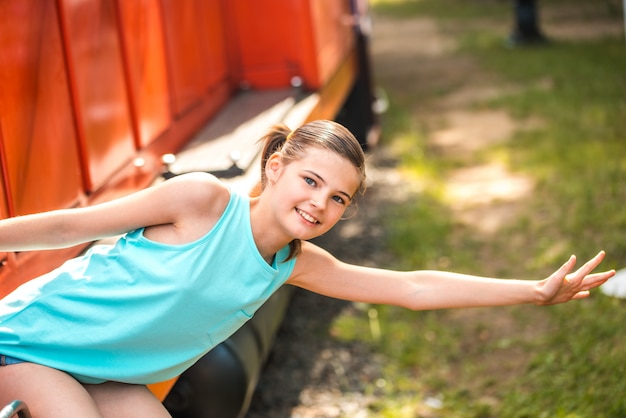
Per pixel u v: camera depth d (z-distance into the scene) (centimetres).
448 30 1975
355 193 225
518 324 513
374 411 435
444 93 1290
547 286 243
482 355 483
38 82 293
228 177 377
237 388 365
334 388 459
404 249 644
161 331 221
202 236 219
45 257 281
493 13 2180
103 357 223
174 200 218
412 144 962
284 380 467
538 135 966
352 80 844
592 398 404
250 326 398
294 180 215
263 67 603
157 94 438
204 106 528
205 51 540
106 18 371
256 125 492
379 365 482
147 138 418
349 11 845
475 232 682
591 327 475
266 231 223
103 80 362
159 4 450
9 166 264
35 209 284
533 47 1589
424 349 496
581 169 798
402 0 2753
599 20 1806
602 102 1084
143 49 421
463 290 253
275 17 593
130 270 218
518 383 443
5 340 216
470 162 898
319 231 219
